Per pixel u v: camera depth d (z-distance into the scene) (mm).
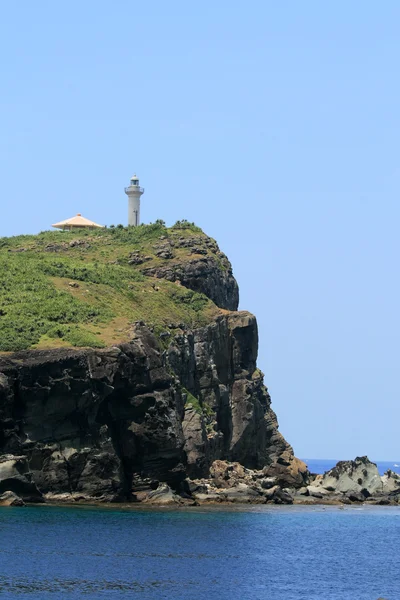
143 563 137875
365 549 168750
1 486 186375
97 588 121500
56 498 194125
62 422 196125
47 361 192500
